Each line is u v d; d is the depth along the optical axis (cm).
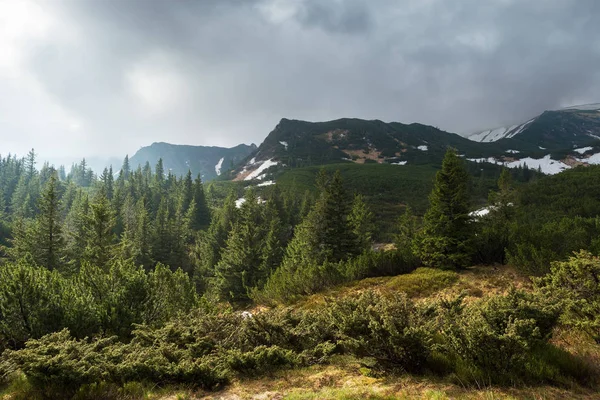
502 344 478
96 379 579
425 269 1877
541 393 428
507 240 1875
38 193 8838
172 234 5078
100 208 2914
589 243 1500
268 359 665
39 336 810
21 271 843
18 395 565
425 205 7500
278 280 2175
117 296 1019
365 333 596
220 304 2828
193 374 592
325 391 511
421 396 452
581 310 620
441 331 600
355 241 3039
